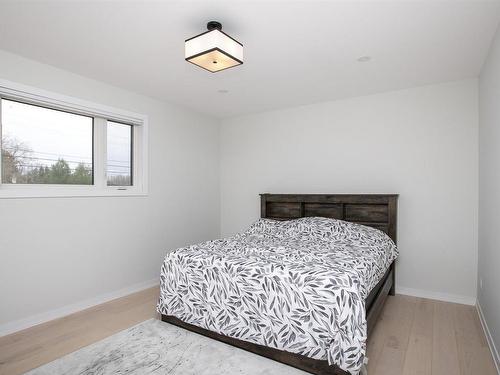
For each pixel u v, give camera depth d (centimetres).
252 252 257
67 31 221
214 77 312
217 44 193
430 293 335
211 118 474
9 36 228
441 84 330
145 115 369
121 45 243
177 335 242
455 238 323
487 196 256
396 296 343
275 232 347
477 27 214
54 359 211
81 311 299
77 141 315
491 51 240
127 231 350
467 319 278
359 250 265
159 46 245
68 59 268
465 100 318
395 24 211
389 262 300
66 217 294
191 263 248
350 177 382
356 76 309
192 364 202
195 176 442
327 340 186
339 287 188
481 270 284
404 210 350
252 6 190
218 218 486
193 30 220
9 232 255
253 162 458
